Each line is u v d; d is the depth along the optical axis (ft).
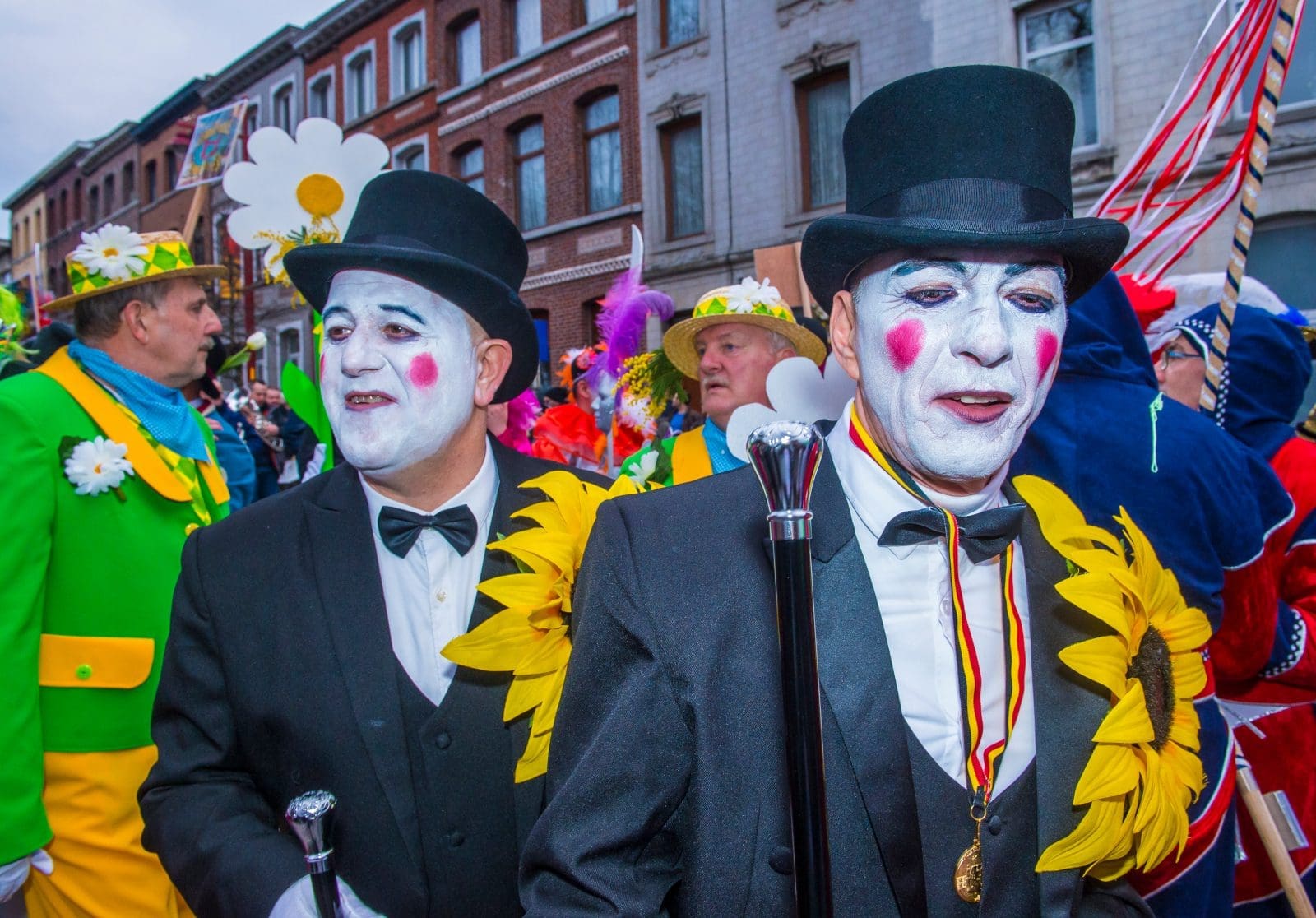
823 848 2.79
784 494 2.83
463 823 4.26
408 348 4.42
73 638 5.92
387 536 4.54
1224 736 4.89
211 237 55.01
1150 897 4.72
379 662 4.32
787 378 6.57
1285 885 5.30
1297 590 5.85
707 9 35.68
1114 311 5.49
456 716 4.33
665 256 37.60
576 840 3.19
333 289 4.53
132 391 6.68
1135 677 3.73
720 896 3.14
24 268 90.99
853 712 3.30
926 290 3.39
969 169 3.38
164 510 6.49
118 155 69.87
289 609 4.39
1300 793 5.92
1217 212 7.05
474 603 4.59
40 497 5.67
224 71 58.18
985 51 28.78
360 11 49.73
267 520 4.69
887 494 3.65
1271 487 5.37
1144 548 4.00
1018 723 3.59
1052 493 4.08
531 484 4.70
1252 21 6.48
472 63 45.39
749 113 34.86
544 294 41.93
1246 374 6.71
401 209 4.69
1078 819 3.44
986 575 3.73
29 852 5.25
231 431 12.76
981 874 3.35
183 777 4.39
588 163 40.86
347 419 4.44
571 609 4.31
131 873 6.01
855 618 3.44
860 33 31.78
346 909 3.67
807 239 3.61
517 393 5.39
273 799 4.46
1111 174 26.25
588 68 39.50
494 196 43.98
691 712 3.28
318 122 6.50
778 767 3.22
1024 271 3.38
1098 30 26.25
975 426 3.40
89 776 5.92
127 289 6.77
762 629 3.35
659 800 3.26
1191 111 24.57
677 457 8.82
